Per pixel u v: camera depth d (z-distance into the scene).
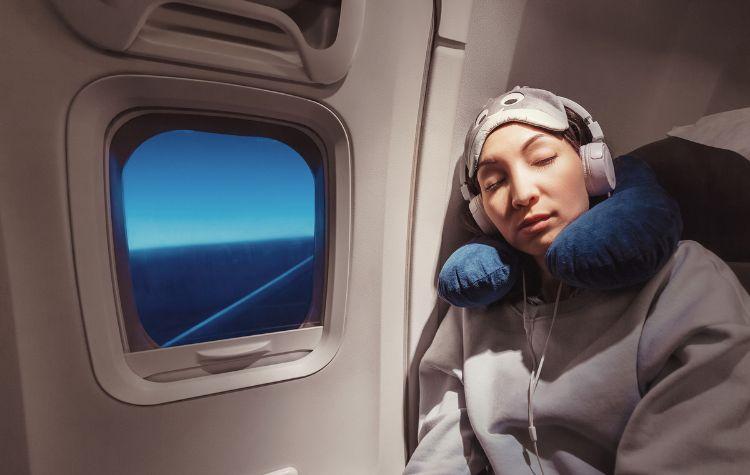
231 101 0.69
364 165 0.80
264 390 0.81
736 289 0.55
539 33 0.95
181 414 0.74
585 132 0.68
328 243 0.84
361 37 0.72
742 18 1.18
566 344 0.66
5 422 0.61
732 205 0.73
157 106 0.66
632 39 1.08
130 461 0.71
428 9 0.79
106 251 0.66
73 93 0.58
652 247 0.51
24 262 0.59
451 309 0.89
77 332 0.64
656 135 1.22
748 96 1.31
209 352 0.77
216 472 0.78
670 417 0.50
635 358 0.56
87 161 0.61
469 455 0.75
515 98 0.69
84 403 0.66
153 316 0.73
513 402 0.68
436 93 0.84
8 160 0.56
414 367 0.95
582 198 0.64
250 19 0.65
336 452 0.90
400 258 0.90
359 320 0.87
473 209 0.78
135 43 0.58
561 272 0.56
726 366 0.48
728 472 0.45
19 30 0.53
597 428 0.59
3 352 0.59
